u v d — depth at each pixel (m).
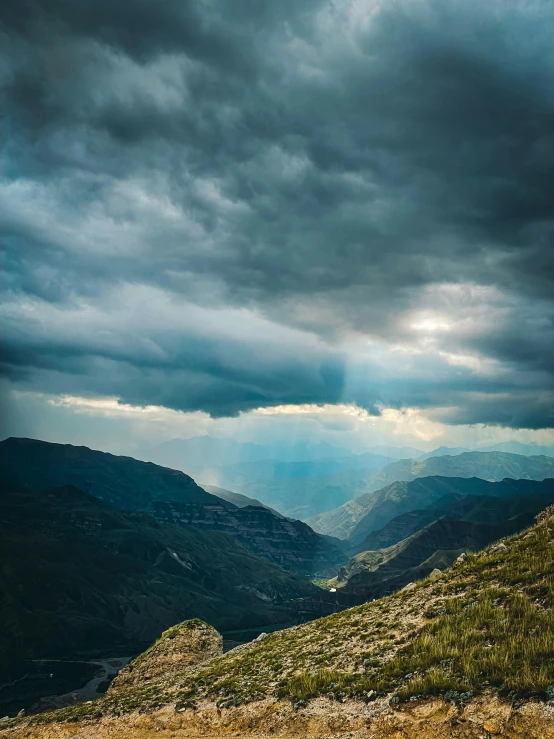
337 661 29.00
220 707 28.56
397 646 28.12
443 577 36.88
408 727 20.69
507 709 19.45
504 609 27.33
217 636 54.78
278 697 27.02
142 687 41.41
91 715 35.84
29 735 36.22
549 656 21.55
